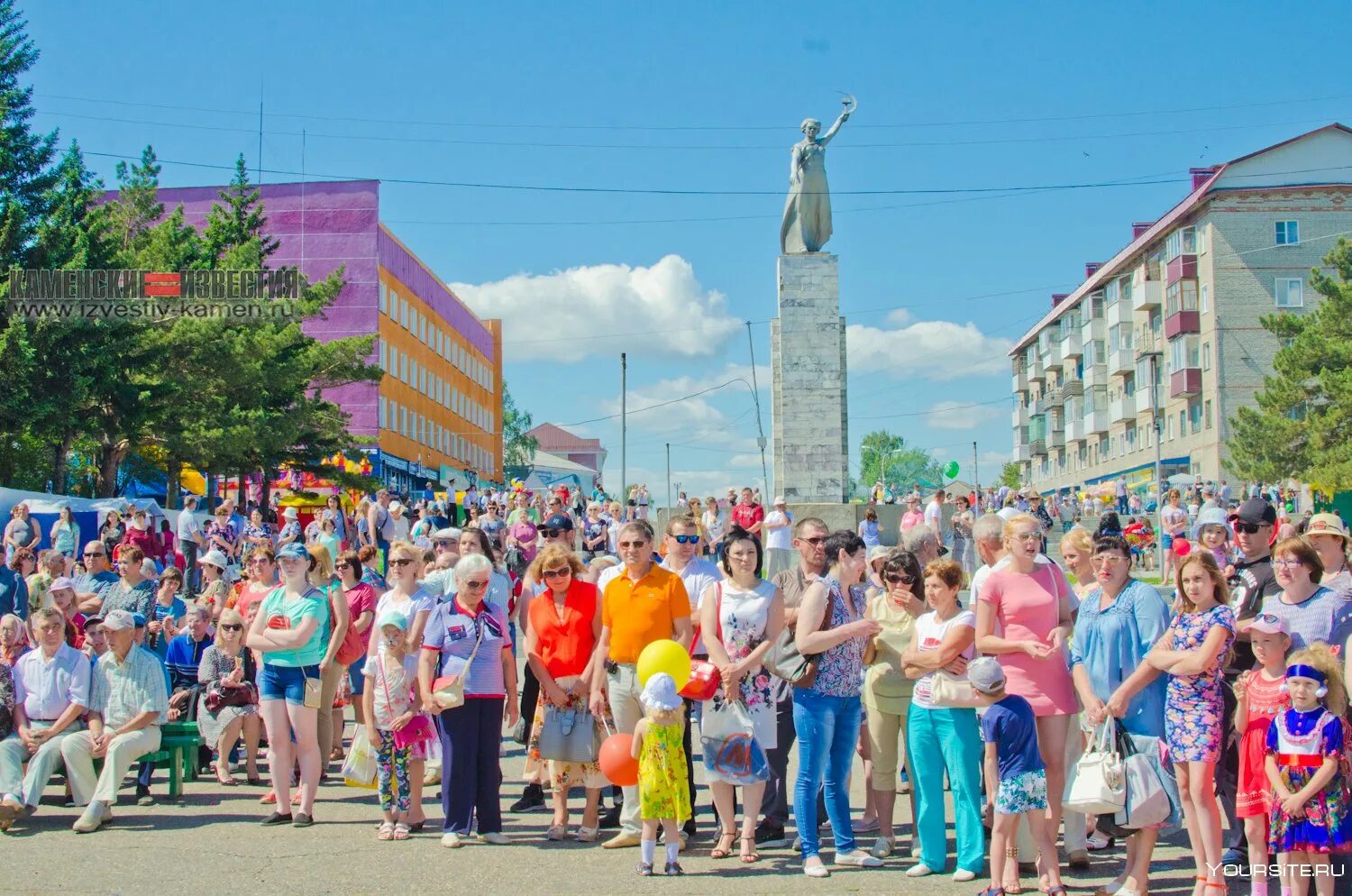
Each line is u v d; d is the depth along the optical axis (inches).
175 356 1327.5
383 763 368.2
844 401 1280.8
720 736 333.4
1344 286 1758.1
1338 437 1718.8
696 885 310.5
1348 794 274.4
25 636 426.6
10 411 1202.6
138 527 799.1
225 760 457.1
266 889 309.1
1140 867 292.4
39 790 390.0
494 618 366.6
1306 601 310.0
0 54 1366.9
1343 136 2281.0
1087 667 313.1
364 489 1740.9
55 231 1252.5
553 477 4461.1
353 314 2206.0
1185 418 2442.2
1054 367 3324.3
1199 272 2352.4
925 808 323.9
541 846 355.3
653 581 350.0
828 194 1299.2
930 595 321.4
